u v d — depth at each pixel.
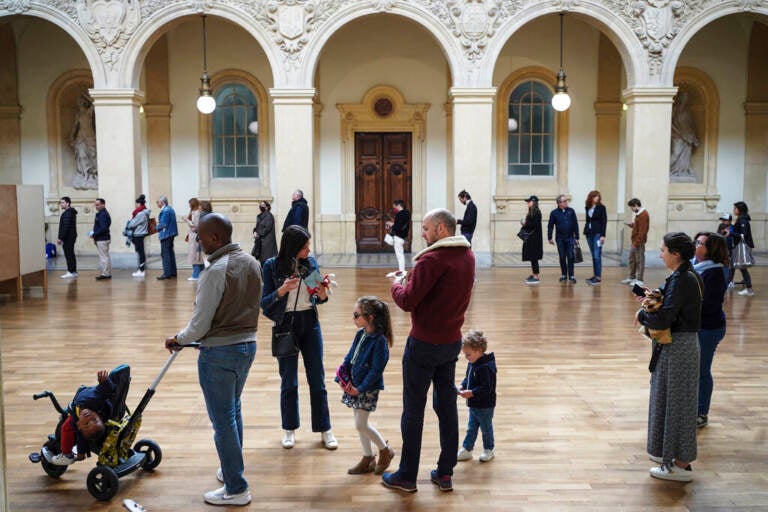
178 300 9.49
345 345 6.87
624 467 3.97
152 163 14.97
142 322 8.02
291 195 12.68
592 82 14.91
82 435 3.64
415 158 15.16
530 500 3.56
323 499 3.58
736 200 15.14
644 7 12.38
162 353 6.58
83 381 5.69
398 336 7.36
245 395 5.31
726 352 6.60
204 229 3.41
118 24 12.37
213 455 4.15
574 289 10.38
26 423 4.70
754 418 4.81
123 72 12.50
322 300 4.22
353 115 15.00
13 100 14.91
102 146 12.59
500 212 15.12
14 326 7.82
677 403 3.75
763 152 14.95
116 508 3.49
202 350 3.44
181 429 4.57
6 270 9.12
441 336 3.52
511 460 4.07
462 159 12.64
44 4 12.35
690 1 12.37
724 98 14.91
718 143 15.00
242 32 14.83
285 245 4.06
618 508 3.47
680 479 3.77
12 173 15.07
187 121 14.98
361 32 14.81
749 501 3.55
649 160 12.65
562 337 7.24
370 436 3.85
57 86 14.89
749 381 5.68
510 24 12.40
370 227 15.51
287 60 12.48
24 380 5.72
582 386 5.53
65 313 8.58
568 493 3.64
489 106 12.55
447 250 3.50
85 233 15.19
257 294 3.52
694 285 3.72
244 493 3.53
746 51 14.77
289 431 4.29
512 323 7.94
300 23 12.37
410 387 3.60
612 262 13.49
